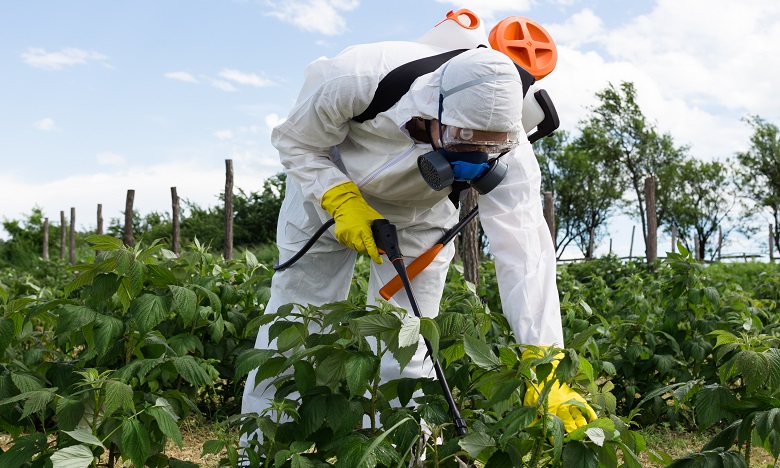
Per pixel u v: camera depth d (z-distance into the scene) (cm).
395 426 238
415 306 316
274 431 270
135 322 366
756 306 645
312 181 356
